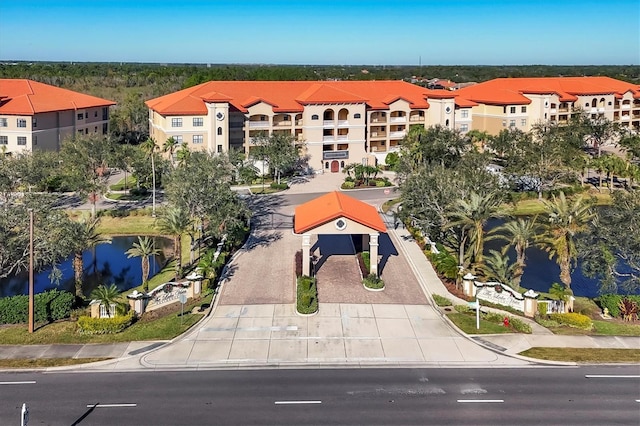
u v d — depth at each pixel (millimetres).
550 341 40531
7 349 38875
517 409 31641
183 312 44719
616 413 31250
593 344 40188
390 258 58406
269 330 42125
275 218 74688
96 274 59562
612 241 48281
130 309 44562
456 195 56719
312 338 40906
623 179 99688
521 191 89062
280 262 57219
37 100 106312
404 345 39906
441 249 58938
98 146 83625
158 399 32656
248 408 31703
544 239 53969
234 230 63312
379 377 35406
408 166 76500
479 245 51906
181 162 73312
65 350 38781
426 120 111562
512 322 42688
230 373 35906
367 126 107562
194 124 98062
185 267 58344
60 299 44281
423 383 34656
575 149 94312
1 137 102000
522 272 55906
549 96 121312
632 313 45000
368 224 50875
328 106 102750
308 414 31109
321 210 54594
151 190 89062
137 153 89875
